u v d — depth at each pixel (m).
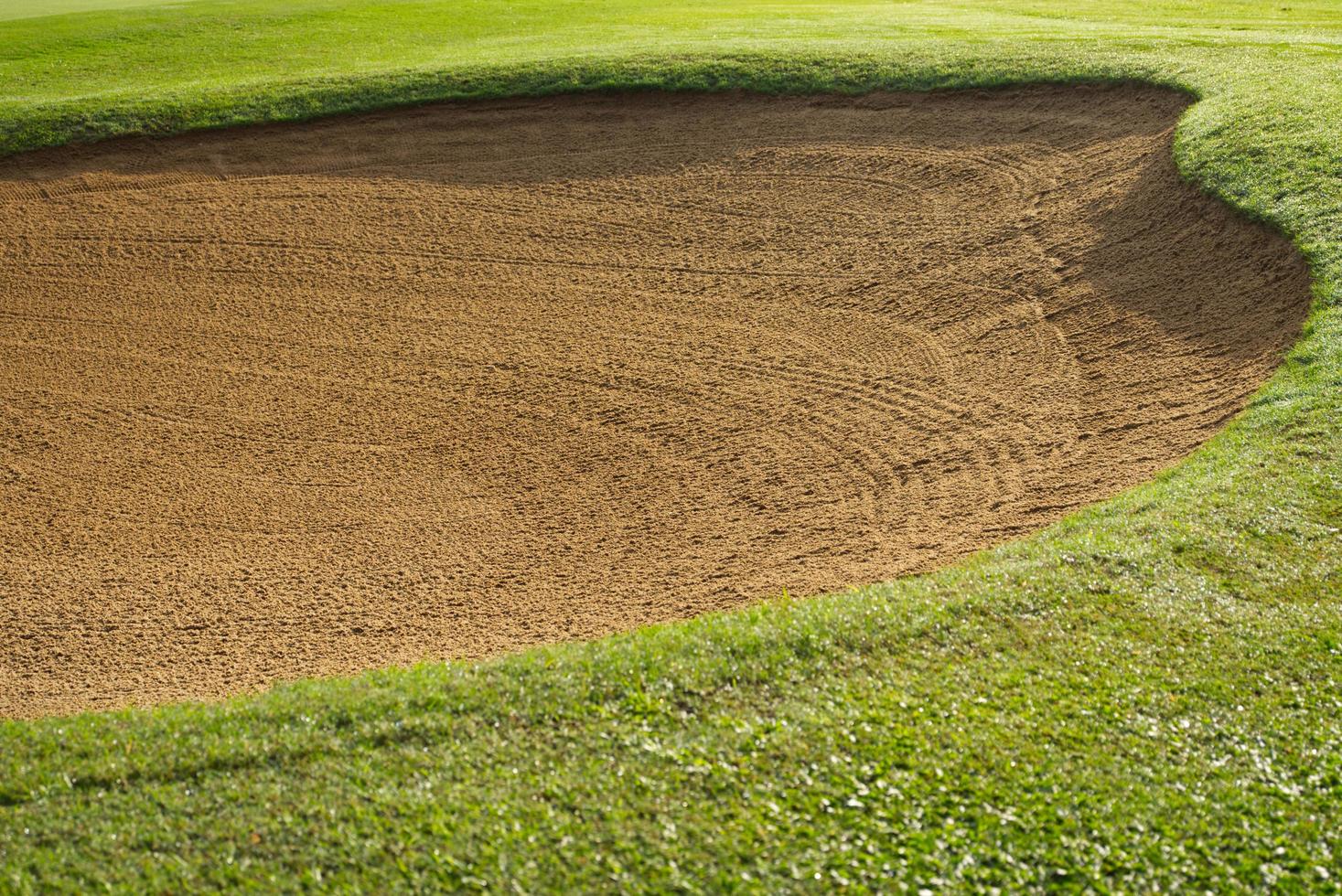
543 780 7.40
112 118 25.45
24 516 14.52
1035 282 18.34
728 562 12.61
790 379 16.83
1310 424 12.47
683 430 15.74
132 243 22.28
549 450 15.53
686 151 24.09
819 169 22.95
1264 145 18.78
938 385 16.20
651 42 29.30
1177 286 17.09
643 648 9.08
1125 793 7.31
